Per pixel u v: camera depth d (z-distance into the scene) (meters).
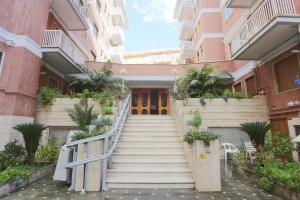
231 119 10.95
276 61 10.30
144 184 5.95
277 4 8.30
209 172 5.80
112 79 13.54
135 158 7.33
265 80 11.16
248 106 11.06
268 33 8.77
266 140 8.48
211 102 11.10
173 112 11.42
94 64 15.63
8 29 9.22
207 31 18.56
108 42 25.73
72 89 13.69
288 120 9.42
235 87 14.77
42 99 10.63
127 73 15.86
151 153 7.45
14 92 9.00
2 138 8.58
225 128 11.12
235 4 12.94
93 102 10.73
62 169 6.08
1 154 7.05
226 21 17.12
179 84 13.26
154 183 5.96
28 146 7.85
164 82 16.28
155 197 5.21
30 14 9.85
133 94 17.30
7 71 9.06
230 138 11.01
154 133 9.29
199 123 7.34
